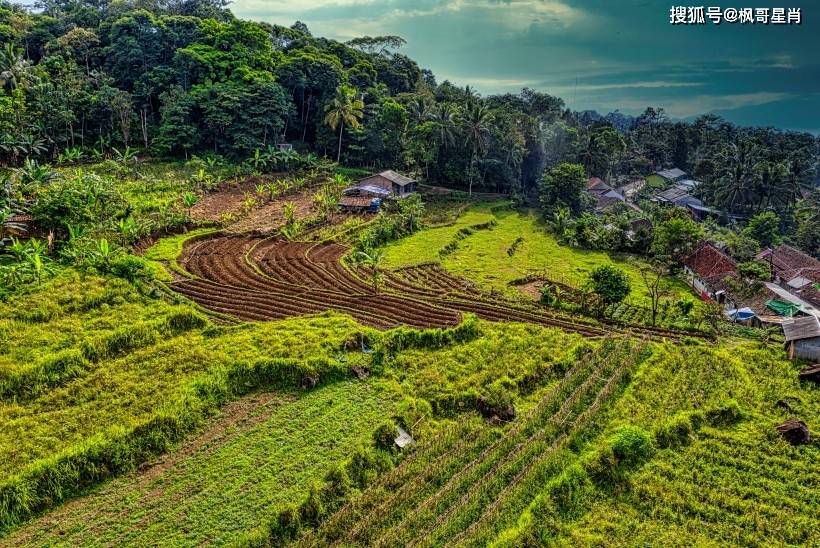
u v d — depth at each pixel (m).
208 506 22.42
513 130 99.50
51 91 78.31
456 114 93.56
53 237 46.75
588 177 107.88
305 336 35.22
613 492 24.73
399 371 33.22
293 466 24.80
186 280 45.97
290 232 61.00
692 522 23.11
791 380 34.91
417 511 22.52
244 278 47.75
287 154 87.06
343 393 30.45
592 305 46.00
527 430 28.45
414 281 52.31
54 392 28.34
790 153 114.69
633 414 30.12
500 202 92.88
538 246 71.19
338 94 91.25
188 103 84.62
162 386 29.36
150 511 22.12
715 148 129.50
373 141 95.12
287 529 21.61
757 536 22.47
